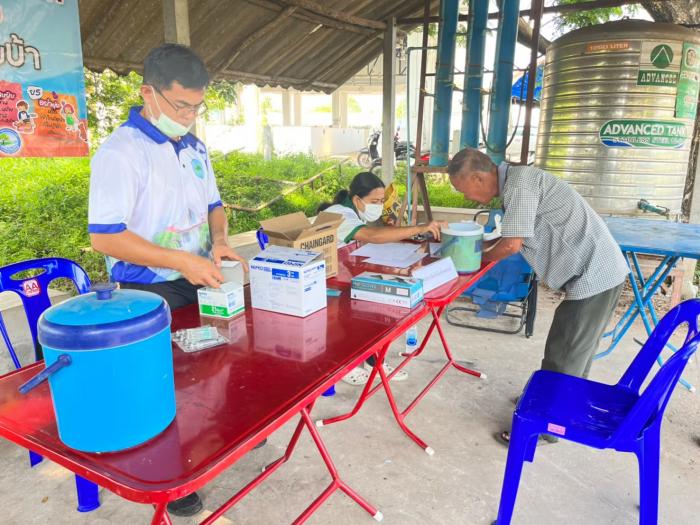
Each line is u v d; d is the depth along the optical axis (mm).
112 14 4008
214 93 11500
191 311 1793
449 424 2637
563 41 4629
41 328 913
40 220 5758
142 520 1955
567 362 2367
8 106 2816
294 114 22953
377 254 2551
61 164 7508
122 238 1525
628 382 1994
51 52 2947
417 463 2320
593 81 4469
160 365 1000
